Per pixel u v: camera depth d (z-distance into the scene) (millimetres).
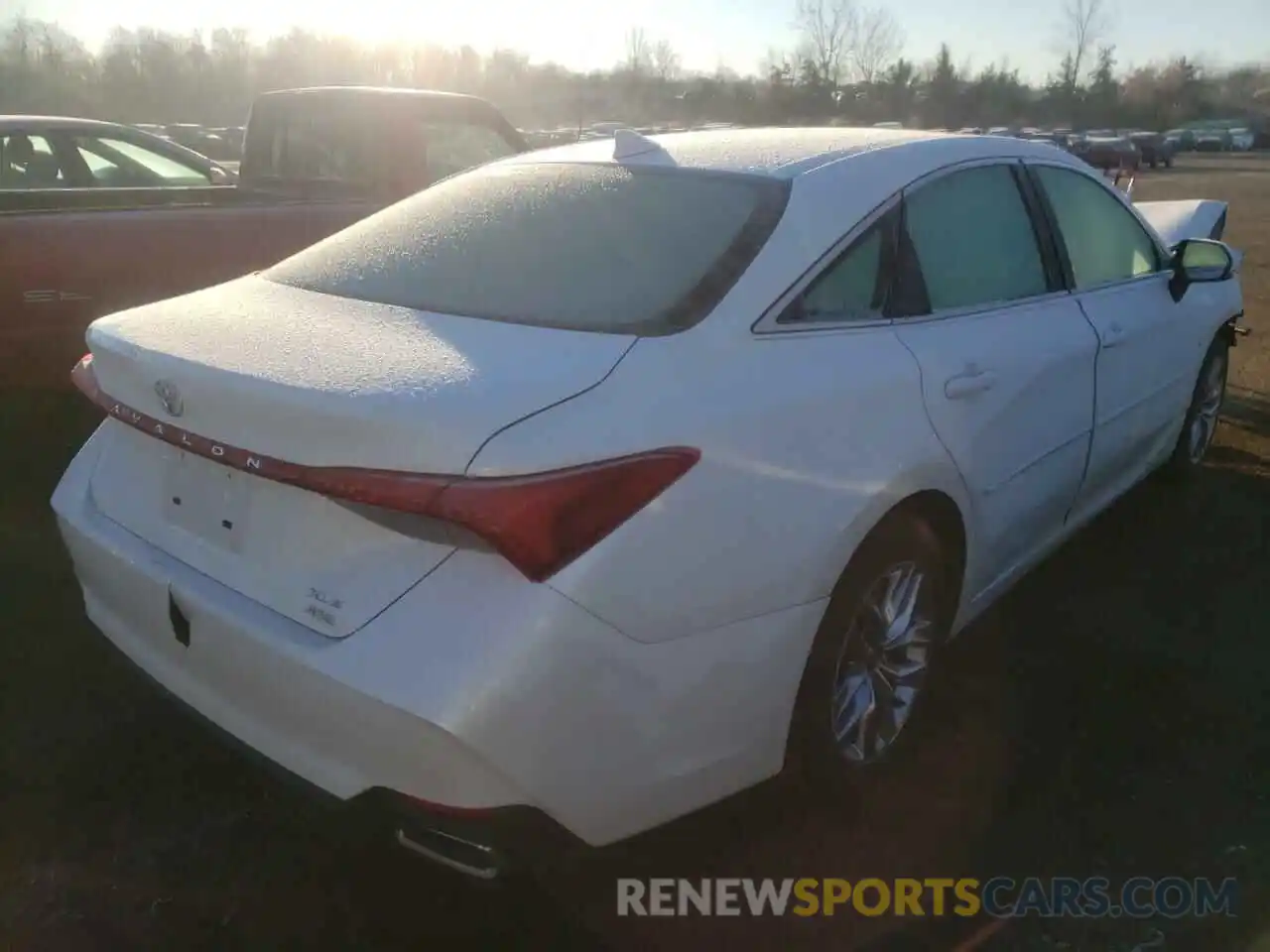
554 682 2025
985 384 3031
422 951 2457
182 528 2490
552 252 2766
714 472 2262
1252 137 64375
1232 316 5148
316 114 6449
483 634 1998
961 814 2934
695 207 2805
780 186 2828
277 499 2258
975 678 3578
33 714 3244
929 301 3035
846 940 2520
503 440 2031
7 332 4781
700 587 2230
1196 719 3379
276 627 2197
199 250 5234
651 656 2170
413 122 6246
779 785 2699
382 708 2021
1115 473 4230
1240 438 6066
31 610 3818
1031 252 3568
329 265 2994
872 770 2924
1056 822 2912
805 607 2467
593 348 2338
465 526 1992
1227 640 3857
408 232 3062
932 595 3014
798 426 2459
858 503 2559
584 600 2047
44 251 4793
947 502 2939
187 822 2836
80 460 2893
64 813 2848
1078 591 4199
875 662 2869
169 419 2420
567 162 3205
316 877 2670
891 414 2707
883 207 2943
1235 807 2982
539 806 2082
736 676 2352
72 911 2533
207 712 2428
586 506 2062
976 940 2527
